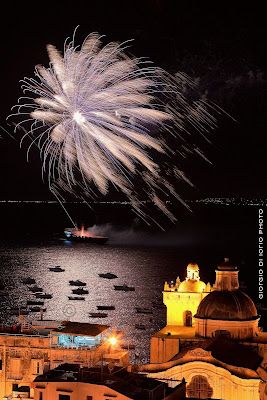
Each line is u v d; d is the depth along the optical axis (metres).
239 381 68.12
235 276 80.88
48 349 73.50
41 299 184.12
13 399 71.56
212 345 72.12
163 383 59.44
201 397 68.81
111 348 76.31
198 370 68.94
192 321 86.75
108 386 56.25
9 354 74.38
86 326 77.38
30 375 73.81
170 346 79.44
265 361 76.62
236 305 78.56
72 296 186.75
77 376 58.97
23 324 80.88
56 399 57.38
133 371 70.56
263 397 72.00
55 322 82.19
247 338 78.06
